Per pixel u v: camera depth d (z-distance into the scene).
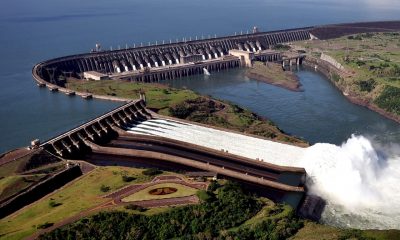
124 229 164.88
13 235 163.38
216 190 188.88
